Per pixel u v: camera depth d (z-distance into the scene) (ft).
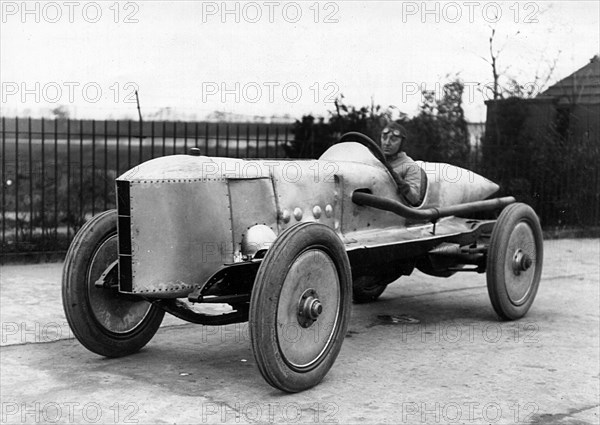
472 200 22.79
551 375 16.58
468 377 16.34
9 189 39.78
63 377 15.75
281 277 14.12
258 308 13.97
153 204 15.11
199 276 15.52
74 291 16.11
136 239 15.10
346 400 14.67
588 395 15.33
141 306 17.47
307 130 38.96
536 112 42.42
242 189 16.14
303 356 15.01
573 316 22.45
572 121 42.63
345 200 18.56
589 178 42.45
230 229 15.80
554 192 42.09
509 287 21.25
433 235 20.30
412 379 16.12
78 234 16.37
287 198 16.99
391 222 20.04
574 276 29.63
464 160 40.50
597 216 42.68
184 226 15.28
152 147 32.53
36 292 23.91
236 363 16.97
